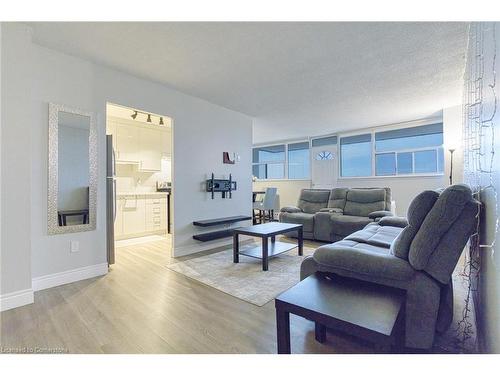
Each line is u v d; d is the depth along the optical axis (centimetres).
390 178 580
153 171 583
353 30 230
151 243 458
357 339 166
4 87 208
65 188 270
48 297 231
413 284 150
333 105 446
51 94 262
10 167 211
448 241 147
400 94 392
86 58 282
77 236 277
